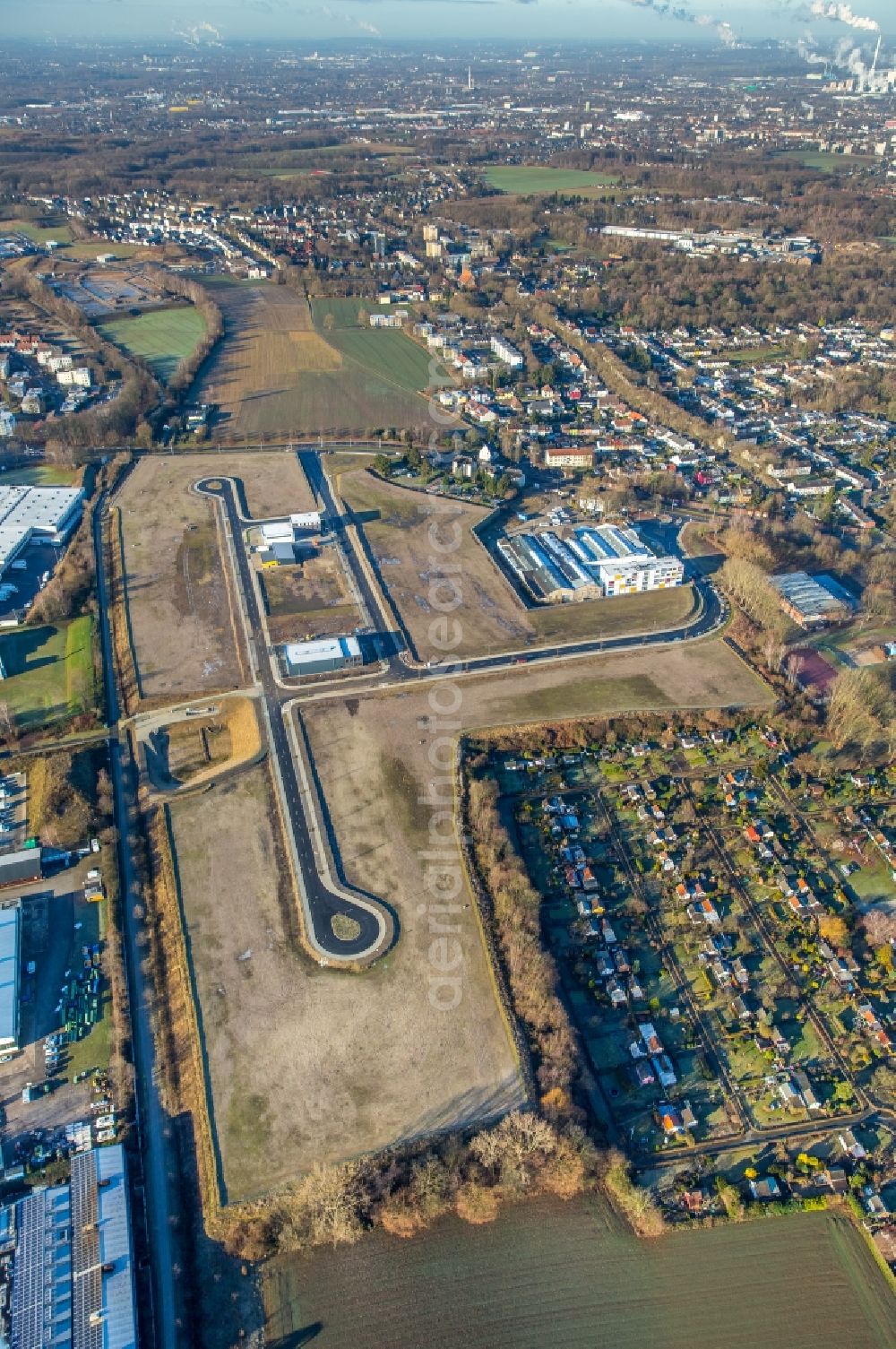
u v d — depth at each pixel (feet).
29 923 534.37
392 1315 374.02
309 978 498.69
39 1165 418.10
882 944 529.86
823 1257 394.32
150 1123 439.22
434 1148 420.77
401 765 640.99
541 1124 416.87
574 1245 397.39
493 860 565.53
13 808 620.90
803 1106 451.12
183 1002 487.61
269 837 586.04
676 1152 433.48
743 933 540.93
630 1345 364.17
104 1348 349.00
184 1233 399.03
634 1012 496.64
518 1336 367.04
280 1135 426.92
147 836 599.16
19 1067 461.37
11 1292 367.86
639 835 610.65
